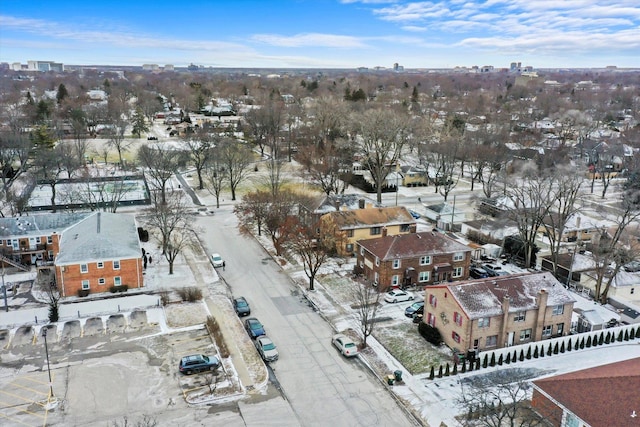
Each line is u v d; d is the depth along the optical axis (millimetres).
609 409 34312
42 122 144625
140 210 93562
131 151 141375
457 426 38031
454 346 48656
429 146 127375
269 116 148125
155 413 38688
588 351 49812
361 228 72750
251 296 59781
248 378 43562
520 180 100500
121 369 44156
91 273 58188
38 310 52969
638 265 69875
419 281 62500
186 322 52656
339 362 46469
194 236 79688
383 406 40344
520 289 50906
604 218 87688
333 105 151875
